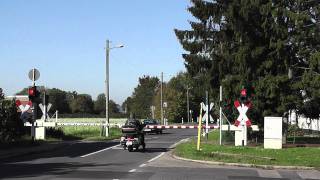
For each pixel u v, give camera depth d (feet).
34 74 107.04
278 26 99.50
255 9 100.12
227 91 105.91
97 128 188.55
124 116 448.65
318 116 112.27
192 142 115.85
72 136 149.48
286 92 102.27
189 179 52.65
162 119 281.33
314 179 55.47
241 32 102.89
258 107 102.83
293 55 104.58
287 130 116.98
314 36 103.81
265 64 101.35
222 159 74.59
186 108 368.07
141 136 96.17
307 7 105.50
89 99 558.56
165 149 101.76
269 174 59.77
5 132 108.47
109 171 59.67
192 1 117.29
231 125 107.76
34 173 57.06
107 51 158.81
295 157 76.84
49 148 100.89
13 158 80.69
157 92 420.36
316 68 101.40
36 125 129.49
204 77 116.98
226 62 108.88
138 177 53.72
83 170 60.75
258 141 111.65
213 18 115.55
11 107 109.50
